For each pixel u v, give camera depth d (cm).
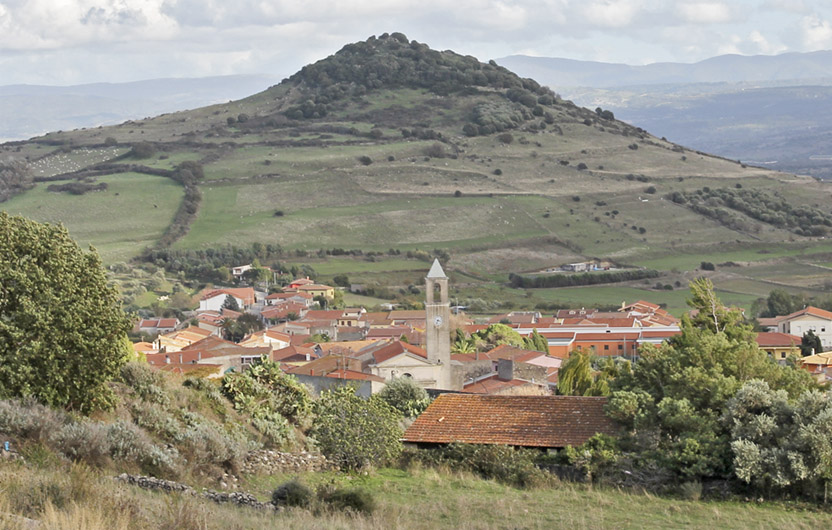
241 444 3288
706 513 3016
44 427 2669
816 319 13400
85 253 3281
